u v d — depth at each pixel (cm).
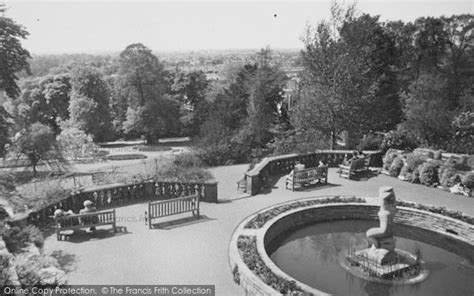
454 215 1705
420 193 2067
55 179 2552
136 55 5931
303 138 3119
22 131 3647
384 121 3288
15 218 1485
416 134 2944
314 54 2955
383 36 3481
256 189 2077
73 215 1534
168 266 1332
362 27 2973
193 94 7044
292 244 1591
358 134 2978
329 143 3078
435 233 1681
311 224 1778
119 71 6056
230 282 1246
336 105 2833
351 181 2266
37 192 1839
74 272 1277
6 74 2133
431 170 2178
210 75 12612
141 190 1983
